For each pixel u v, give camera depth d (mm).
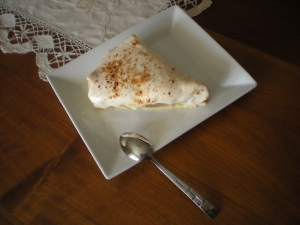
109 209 272
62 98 322
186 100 312
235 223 258
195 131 311
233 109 319
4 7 431
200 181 281
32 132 323
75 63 347
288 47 360
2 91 355
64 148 309
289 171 279
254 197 269
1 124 331
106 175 270
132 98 310
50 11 423
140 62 322
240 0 406
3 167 302
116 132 315
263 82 333
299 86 328
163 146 290
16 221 271
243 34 376
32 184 289
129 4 423
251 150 293
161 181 284
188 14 400
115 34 399
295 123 305
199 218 263
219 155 294
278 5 397
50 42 392
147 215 268
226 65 332
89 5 426
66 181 289
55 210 275
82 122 314
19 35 402
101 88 312
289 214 259
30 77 364
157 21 377
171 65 335
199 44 356
